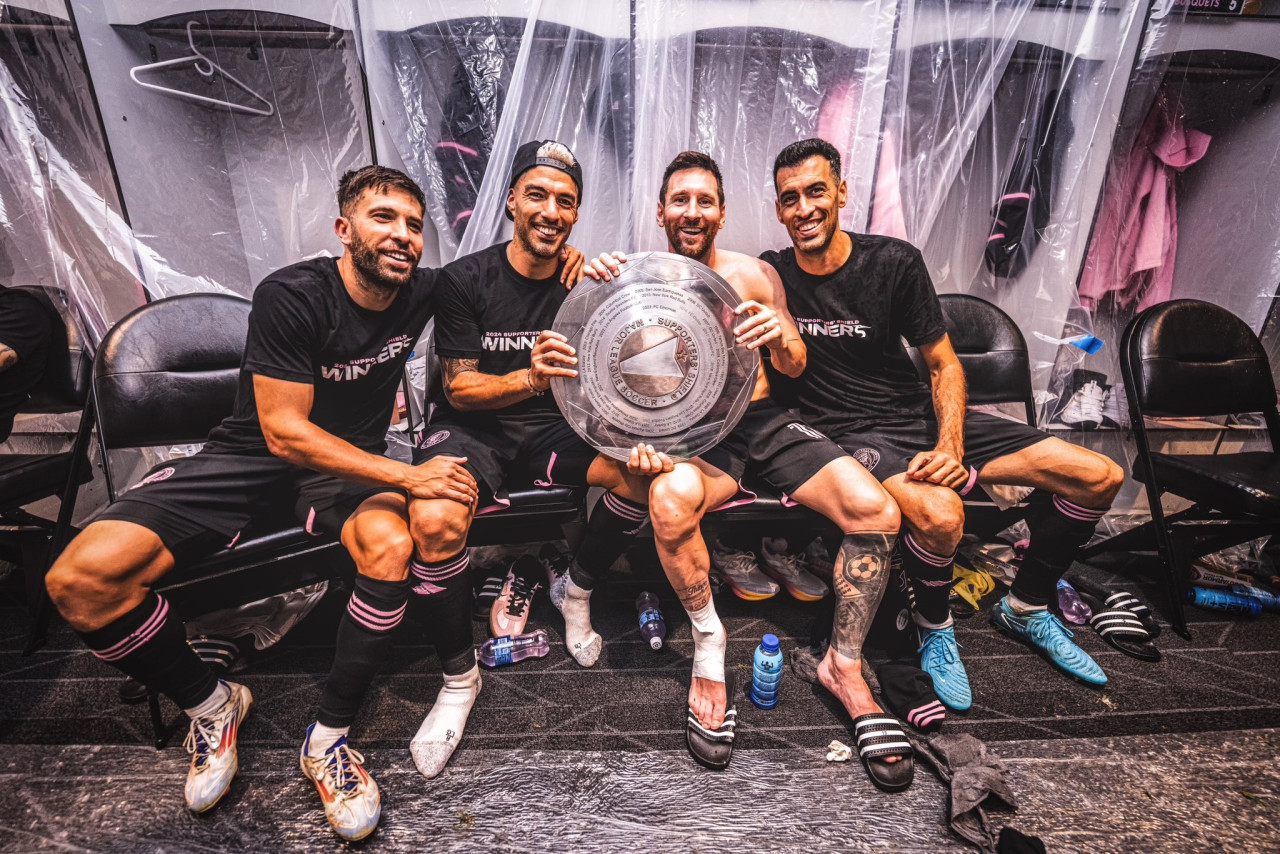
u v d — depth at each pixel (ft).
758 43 6.15
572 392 4.59
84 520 7.00
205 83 6.04
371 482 4.21
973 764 4.07
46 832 3.72
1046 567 5.23
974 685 5.06
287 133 6.29
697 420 4.68
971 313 6.42
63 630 5.67
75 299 6.18
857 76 6.19
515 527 5.51
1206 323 6.31
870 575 4.48
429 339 5.98
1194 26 6.37
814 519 5.19
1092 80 6.41
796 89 6.30
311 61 6.09
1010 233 6.88
